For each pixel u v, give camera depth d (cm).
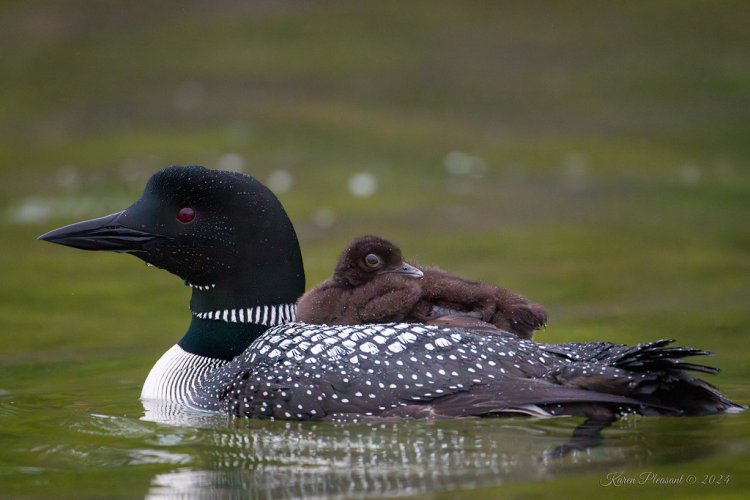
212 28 2650
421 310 869
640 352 722
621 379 727
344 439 716
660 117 2264
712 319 1145
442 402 744
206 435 742
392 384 754
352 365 766
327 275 1334
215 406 810
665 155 2066
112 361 1042
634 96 2373
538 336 1080
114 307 1289
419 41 2598
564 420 731
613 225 1647
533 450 681
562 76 2462
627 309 1199
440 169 1969
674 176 1947
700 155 2059
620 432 711
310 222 1652
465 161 2020
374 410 750
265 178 1884
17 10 2702
